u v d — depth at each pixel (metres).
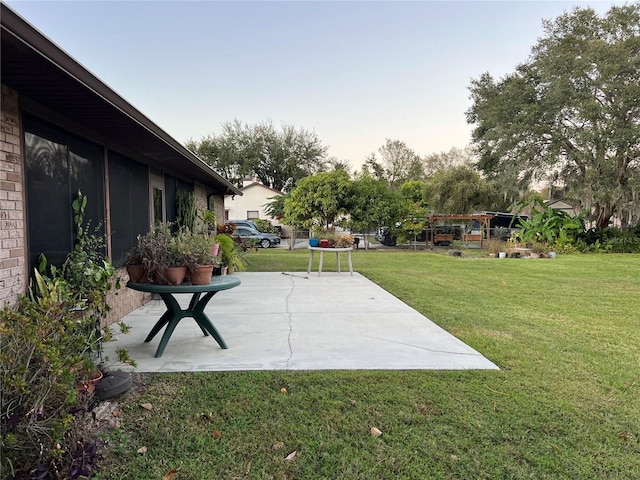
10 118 2.92
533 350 3.84
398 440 2.24
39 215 3.33
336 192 17.12
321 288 7.35
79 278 3.31
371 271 10.09
